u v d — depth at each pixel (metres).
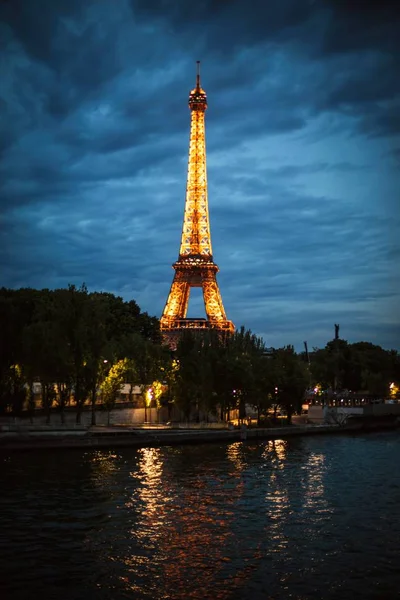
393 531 60.69
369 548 55.41
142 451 113.62
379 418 191.38
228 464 100.56
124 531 59.41
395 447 131.25
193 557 52.72
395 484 84.38
